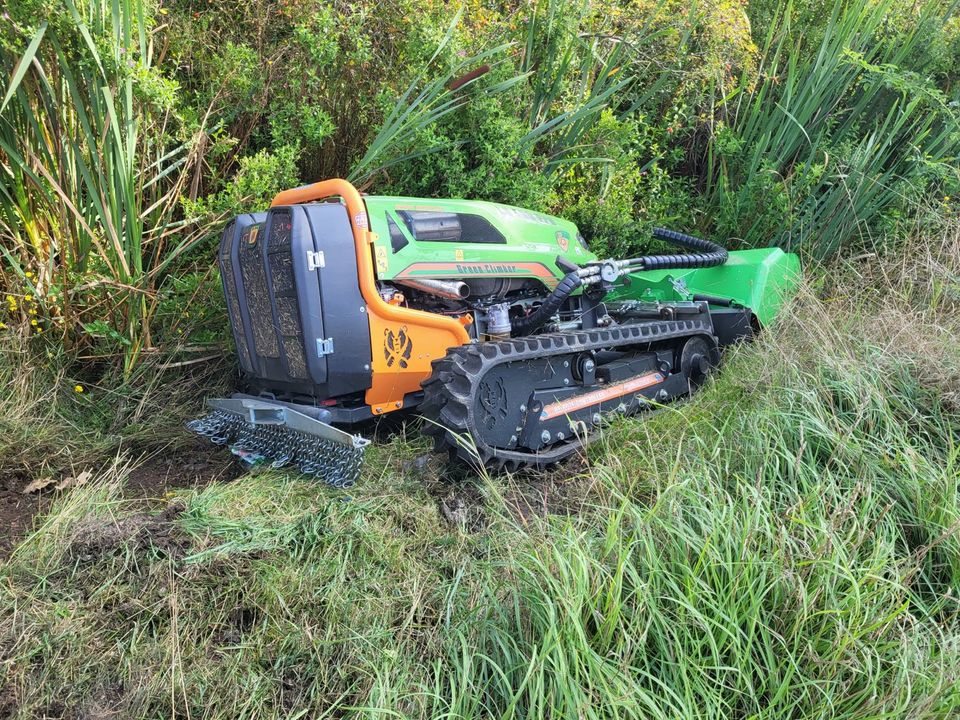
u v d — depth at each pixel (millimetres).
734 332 4707
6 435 3807
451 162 4957
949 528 2818
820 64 6020
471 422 3236
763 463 3131
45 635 2502
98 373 4500
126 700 2330
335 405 3625
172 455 3959
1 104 3984
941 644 2412
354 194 3484
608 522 2619
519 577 2525
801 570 2514
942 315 4477
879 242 5766
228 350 4590
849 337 4074
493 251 3883
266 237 3529
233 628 2584
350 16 5031
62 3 3674
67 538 2971
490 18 5594
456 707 2162
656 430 3729
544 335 3668
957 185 5699
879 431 3432
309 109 4797
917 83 5906
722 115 6582
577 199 5758
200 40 4910
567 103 5848
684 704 2148
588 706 2070
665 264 4371
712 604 2348
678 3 6098
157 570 2752
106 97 3797
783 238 6008
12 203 4215
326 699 2311
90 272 4164
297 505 3240
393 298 3600
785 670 2357
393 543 2957
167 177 4738
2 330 4227
